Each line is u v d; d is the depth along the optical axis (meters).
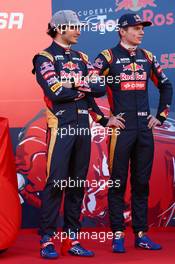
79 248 6.27
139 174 6.48
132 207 6.61
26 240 7.10
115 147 6.40
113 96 6.44
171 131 7.62
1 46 7.43
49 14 7.48
